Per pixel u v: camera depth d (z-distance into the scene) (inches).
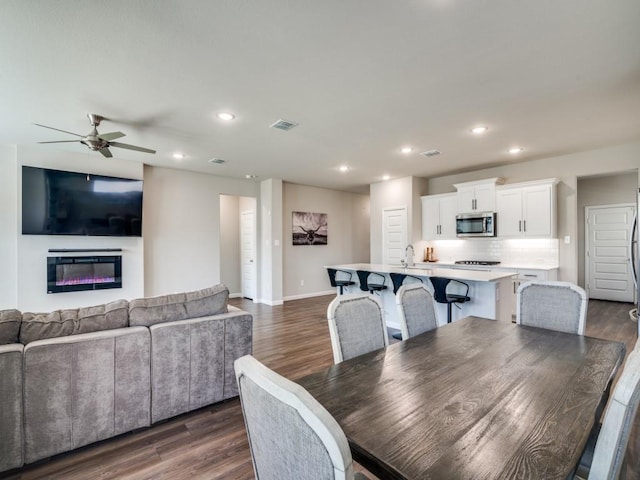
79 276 190.2
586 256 269.4
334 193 327.0
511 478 31.8
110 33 81.0
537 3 71.7
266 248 271.9
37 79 103.3
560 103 123.4
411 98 118.8
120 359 85.4
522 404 46.0
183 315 98.9
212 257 249.0
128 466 76.2
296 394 27.0
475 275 151.4
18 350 74.0
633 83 108.5
